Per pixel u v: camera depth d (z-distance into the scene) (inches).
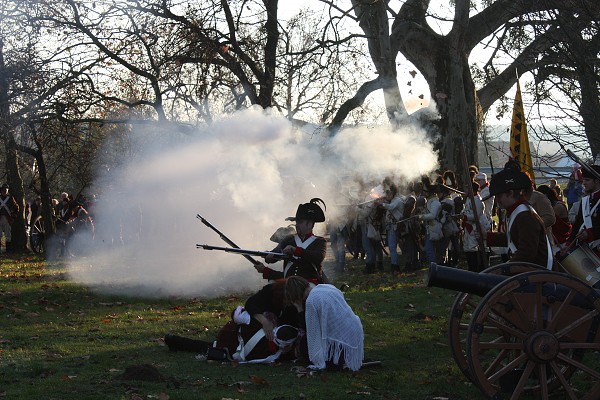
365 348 350.6
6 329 414.6
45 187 1058.1
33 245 1129.4
